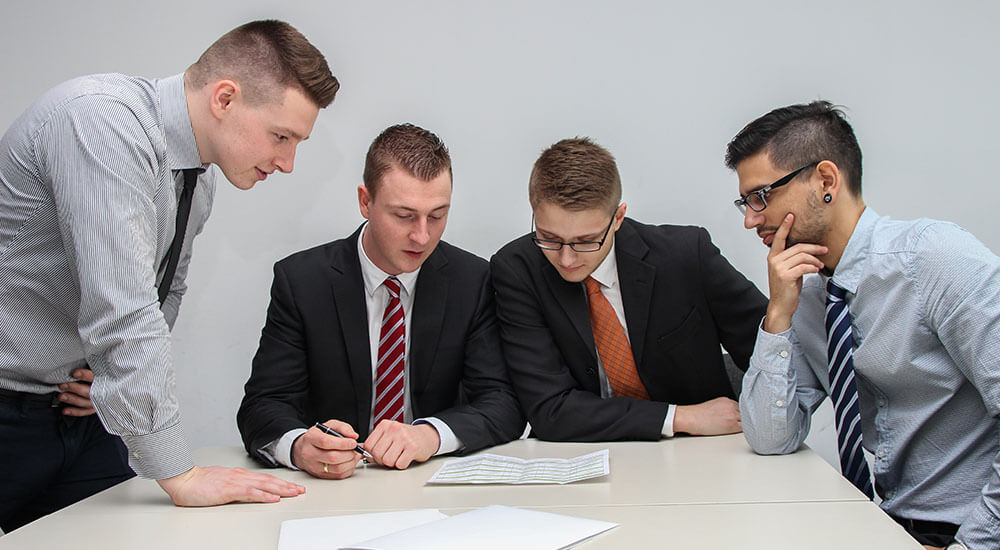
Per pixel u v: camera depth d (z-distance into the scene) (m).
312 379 1.68
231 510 1.13
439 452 1.43
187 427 2.37
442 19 2.30
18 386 1.34
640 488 1.19
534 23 2.30
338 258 1.69
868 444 1.44
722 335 1.71
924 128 2.26
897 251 1.29
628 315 1.65
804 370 1.50
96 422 1.50
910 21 2.24
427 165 1.48
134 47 2.32
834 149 1.32
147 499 1.20
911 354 1.28
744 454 1.40
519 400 1.64
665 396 1.71
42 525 1.07
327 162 2.34
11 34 2.32
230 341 2.37
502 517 1.02
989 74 2.23
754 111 2.29
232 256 2.35
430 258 1.71
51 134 1.17
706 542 0.95
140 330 1.13
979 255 1.22
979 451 1.29
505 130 2.32
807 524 1.01
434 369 1.67
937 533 1.31
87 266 1.13
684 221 2.32
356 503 1.15
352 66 2.32
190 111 1.27
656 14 2.28
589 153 1.48
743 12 2.27
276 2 2.31
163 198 1.27
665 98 2.30
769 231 1.39
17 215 1.23
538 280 1.66
